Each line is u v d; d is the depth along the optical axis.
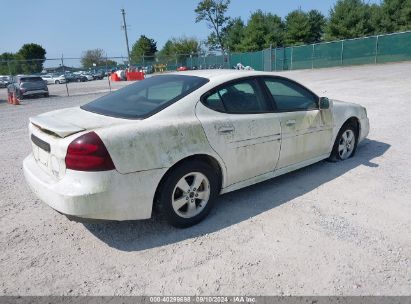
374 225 3.20
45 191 2.80
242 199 3.88
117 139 2.72
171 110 3.12
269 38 47.34
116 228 3.32
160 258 2.81
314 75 23.34
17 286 2.51
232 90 3.58
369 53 30.69
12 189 4.41
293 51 35.53
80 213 2.64
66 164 2.69
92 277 2.60
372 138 6.28
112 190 2.70
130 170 2.77
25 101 17.73
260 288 2.42
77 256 2.88
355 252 2.79
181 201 3.20
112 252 2.92
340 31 39.81
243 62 40.53
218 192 3.53
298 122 4.08
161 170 2.94
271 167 3.91
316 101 4.43
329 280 2.47
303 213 3.49
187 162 3.15
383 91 12.44
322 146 4.52
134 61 37.47
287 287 2.42
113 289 2.46
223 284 2.47
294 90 4.22
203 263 2.72
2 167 5.39
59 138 2.81
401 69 22.27
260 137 3.66
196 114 3.24
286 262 2.70
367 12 38.62
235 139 3.44
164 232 3.22
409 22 36.41
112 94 3.87
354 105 5.11
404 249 2.81
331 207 3.60
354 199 3.77
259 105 3.77
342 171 4.63
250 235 3.11
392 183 4.16
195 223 3.33
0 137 7.77
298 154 4.18
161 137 2.94
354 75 20.75
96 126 2.84
